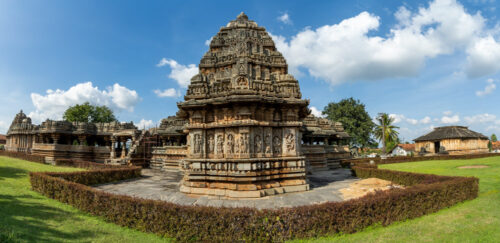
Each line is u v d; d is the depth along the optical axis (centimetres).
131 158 3428
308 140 4144
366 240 831
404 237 848
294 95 1725
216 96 1622
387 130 6931
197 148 1596
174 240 893
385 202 996
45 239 802
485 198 1332
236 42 2053
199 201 1368
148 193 1619
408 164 3234
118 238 893
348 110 7288
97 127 4256
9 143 5384
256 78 1733
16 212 1041
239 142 1506
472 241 795
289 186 1606
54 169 2595
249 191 1442
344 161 3866
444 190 1207
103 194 1127
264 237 855
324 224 890
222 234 865
